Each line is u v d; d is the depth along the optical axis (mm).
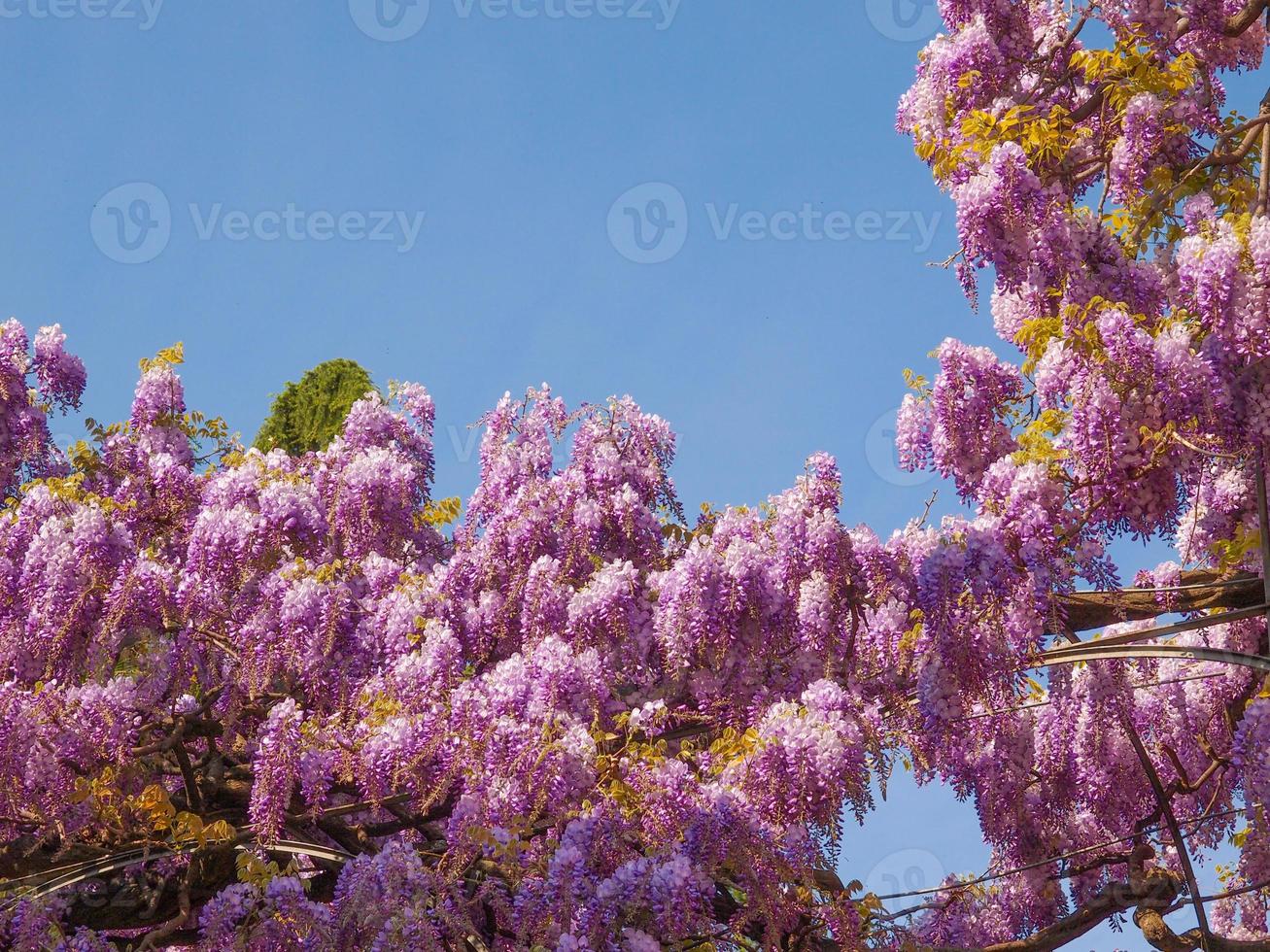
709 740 7406
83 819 6930
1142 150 8102
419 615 7613
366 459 8656
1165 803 7711
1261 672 8656
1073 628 7066
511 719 6734
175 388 9281
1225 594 7145
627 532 8367
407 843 6211
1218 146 7914
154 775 7957
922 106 9016
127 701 7113
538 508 8352
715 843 6211
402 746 6727
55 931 6578
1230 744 8805
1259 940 7449
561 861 6105
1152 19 8727
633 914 6008
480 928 6484
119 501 8734
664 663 7598
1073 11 9016
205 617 7547
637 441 8945
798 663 7215
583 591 7656
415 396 9547
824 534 7109
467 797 6488
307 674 7312
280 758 6746
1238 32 8828
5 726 6824
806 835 6238
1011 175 7379
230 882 7469
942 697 6383
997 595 6297
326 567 7477
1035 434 6773
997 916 9008
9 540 7469
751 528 7488
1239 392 6523
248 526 7668
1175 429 6504
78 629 7270
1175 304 7223
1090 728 7875
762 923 6527
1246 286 6465
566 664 7137
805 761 6320
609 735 6836
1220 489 8273
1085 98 9320
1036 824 8672
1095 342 6590
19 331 9430
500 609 8062
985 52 8750
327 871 7543
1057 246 7281
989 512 6574
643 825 6336
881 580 7000
